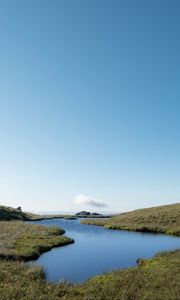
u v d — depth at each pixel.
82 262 36.44
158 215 93.94
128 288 21.66
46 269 31.88
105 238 61.22
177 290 20.52
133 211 126.69
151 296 19.55
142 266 30.67
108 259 38.78
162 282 22.69
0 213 126.12
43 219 144.50
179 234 67.69
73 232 73.81
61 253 42.34
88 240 57.66
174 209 100.81
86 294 20.69
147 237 63.03
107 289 21.59
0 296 19.41
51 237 54.59
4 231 57.69
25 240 48.44
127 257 40.44
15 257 35.12
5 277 24.06
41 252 42.50
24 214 143.12
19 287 21.33
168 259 32.47
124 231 77.12
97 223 103.31
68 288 22.05
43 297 19.52
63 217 165.88
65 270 32.12
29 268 28.09
